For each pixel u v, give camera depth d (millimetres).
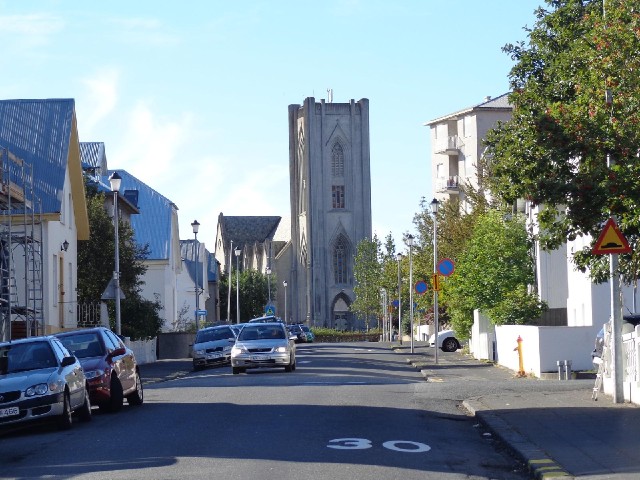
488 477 12289
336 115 150125
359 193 150000
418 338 93688
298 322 152000
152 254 76000
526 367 35625
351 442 15273
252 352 39375
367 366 44781
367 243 129750
